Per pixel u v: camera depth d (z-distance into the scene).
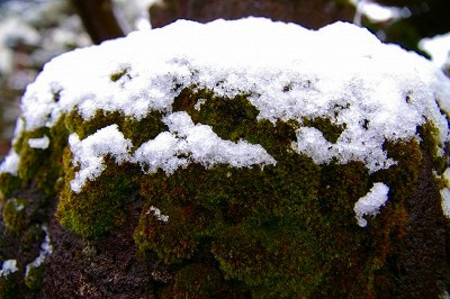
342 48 0.49
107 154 0.47
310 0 0.66
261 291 0.45
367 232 0.45
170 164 0.46
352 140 0.46
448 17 1.15
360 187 0.45
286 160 0.45
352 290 0.45
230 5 0.66
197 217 0.45
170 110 0.47
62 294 0.48
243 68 0.47
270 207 0.45
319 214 0.45
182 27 0.50
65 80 0.52
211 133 0.46
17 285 0.52
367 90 0.47
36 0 1.58
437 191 0.48
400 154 0.46
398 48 0.55
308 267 0.45
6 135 1.95
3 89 2.01
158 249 0.45
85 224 0.47
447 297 0.47
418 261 0.46
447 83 0.55
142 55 0.49
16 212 0.53
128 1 1.71
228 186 0.45
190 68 0.47
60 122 0.52
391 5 1.15
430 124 0.49
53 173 0.53
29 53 1.83
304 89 0.46
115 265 0.46
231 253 0.45
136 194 0.47
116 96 0.48
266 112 0.46
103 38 1.08
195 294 0.45
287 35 0.49
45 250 0.51
